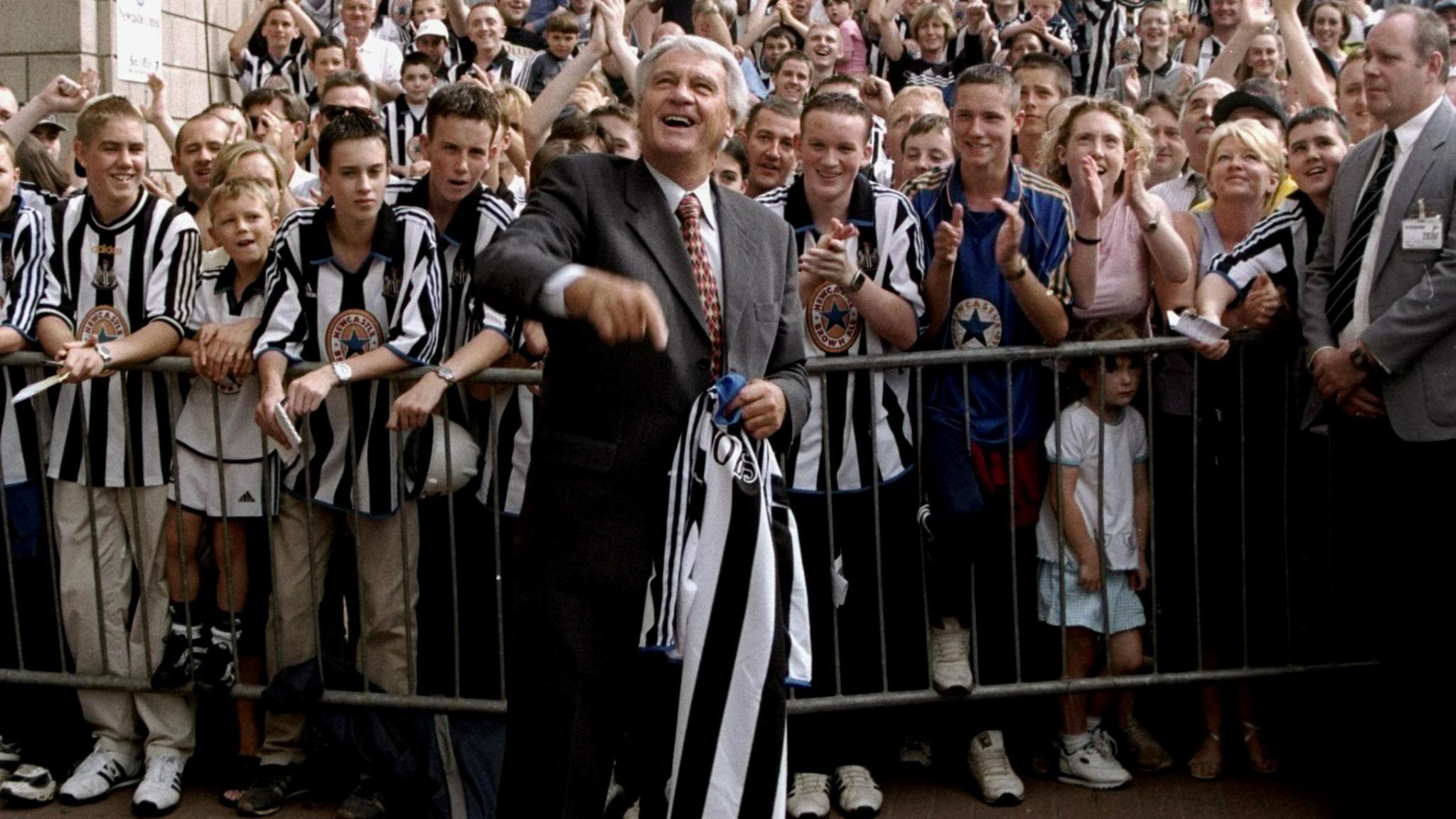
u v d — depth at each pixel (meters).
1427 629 4.02
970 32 9.60
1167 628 4.52
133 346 4.23
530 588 3.17
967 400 4.22
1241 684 4.44
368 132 4.05
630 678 3.26
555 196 3.18
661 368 3.13
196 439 4.33
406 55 7.94
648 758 3.31
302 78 8.91
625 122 5.52
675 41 3.28
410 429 4.09
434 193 4.27
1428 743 4.09
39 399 4.38
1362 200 4.08
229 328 4.21
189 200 5.17
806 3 9.70
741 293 3.27
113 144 4.29
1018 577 4.43
